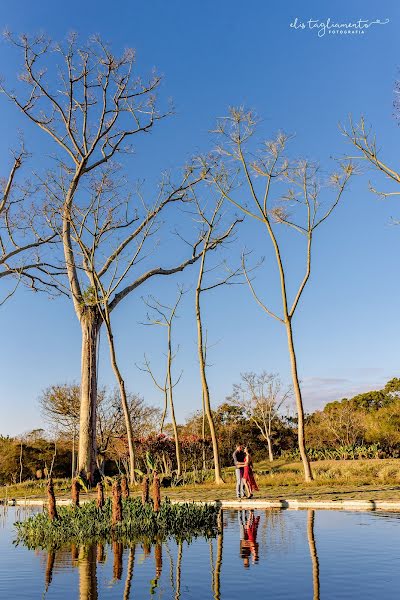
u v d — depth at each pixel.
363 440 50.19
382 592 5.80
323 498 16.14
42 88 29.69
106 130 30.67
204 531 10.87
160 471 30.66
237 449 18.00
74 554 8.82
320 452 39.97
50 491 11.91
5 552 9.43
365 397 70.00
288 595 5.75
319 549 8.46
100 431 47.19
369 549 8.37
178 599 5.69
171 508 12.18
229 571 7.05
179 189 30.42
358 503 14.45
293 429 60.47
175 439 30.78
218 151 23.66
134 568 7.46
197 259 32.66
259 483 23.17
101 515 11.97
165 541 9.78
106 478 26.66
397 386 69.25
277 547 8.73
